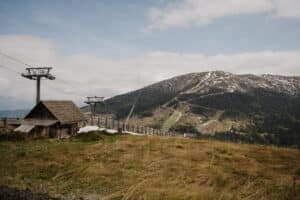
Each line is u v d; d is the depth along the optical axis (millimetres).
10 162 22938
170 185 17312
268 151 32500
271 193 16844
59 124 51531
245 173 21391
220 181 18625
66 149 29109
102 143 33312
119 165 22734
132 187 16781
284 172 22594
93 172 20328
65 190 16625
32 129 46281
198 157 26766
